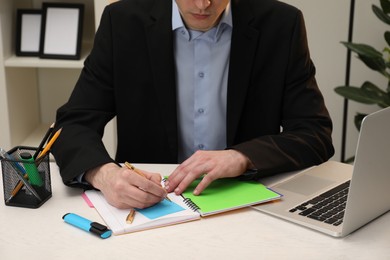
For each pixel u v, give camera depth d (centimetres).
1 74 241
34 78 274
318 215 118
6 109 246
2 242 107
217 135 167
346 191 131
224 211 120
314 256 104
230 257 103
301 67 162
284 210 121
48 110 283
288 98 163
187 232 112
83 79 165
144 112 165
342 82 293
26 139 266
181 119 165
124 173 121
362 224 115
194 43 160
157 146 167
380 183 114
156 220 113
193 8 142
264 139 145
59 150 141
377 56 239
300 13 164
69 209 122
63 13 248
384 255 105
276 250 106
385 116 107
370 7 279
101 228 110
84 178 132
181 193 127
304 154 146
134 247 106
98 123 159
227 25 159
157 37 158
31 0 262
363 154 105
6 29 242
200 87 163
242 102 160
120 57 162
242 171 134
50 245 106
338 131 302
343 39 287
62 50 246
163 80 159
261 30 160
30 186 122
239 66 159
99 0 235
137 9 162
